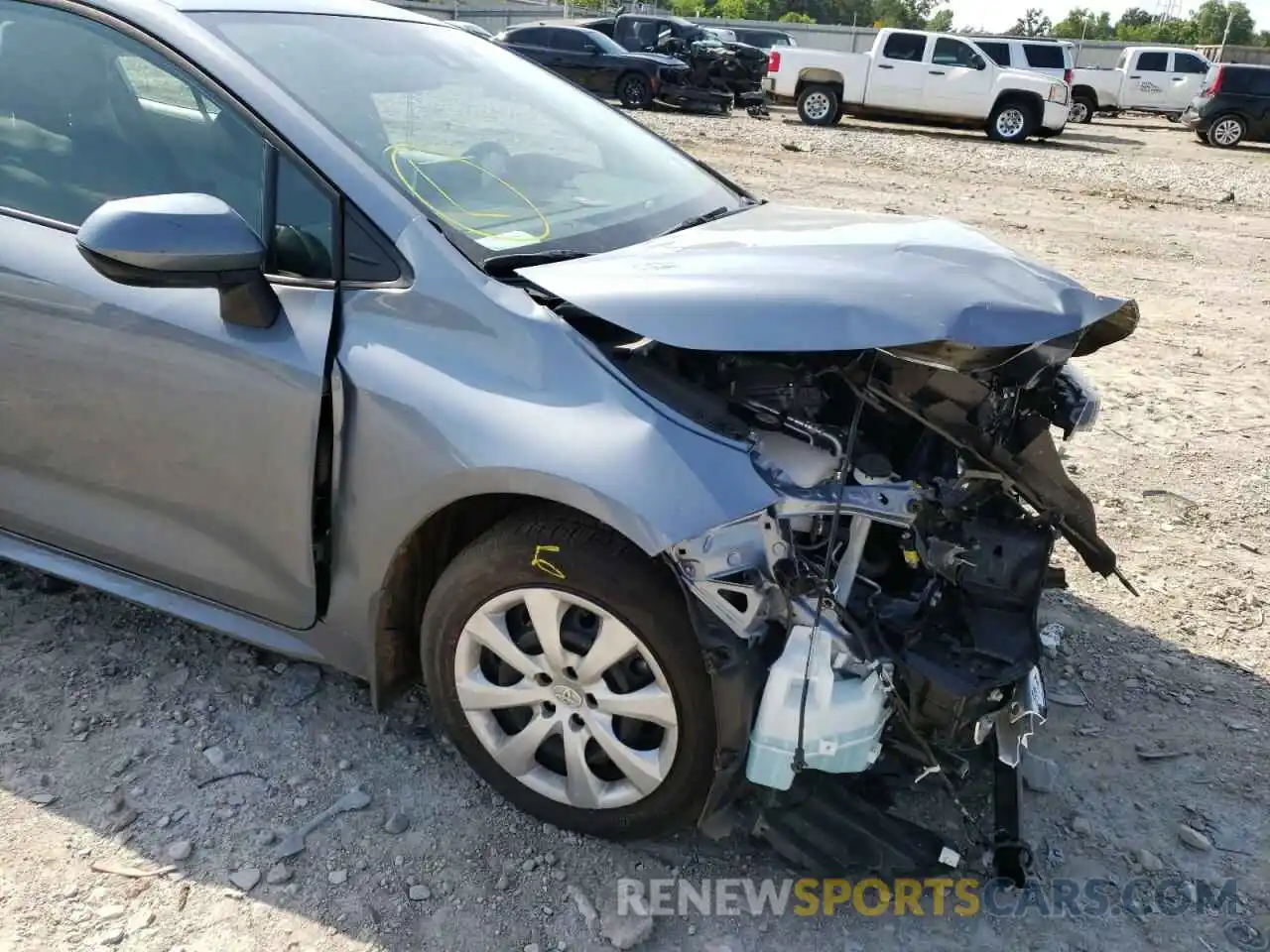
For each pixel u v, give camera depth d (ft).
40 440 9.39
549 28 67.67
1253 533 13.94
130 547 9.38
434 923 7.55
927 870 7.70
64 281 8.80
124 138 9.03
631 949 7.47
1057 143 65.92
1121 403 18.63
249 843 8.11
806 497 7.33
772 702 7.13
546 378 7.48
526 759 8.19
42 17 9.32
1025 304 7.46
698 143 51.01
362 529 8.07
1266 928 7.88
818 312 7.20
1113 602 12.16
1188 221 36.76
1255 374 20.61
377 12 10.88
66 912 7.41
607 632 7.51
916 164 48.32
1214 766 9.56
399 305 7.91
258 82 8.55
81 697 9.52
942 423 8.15
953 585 8.15
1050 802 9.02
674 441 7.14
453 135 9.63
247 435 8.27
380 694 8.64
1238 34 320.29
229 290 7.95
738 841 8.39
